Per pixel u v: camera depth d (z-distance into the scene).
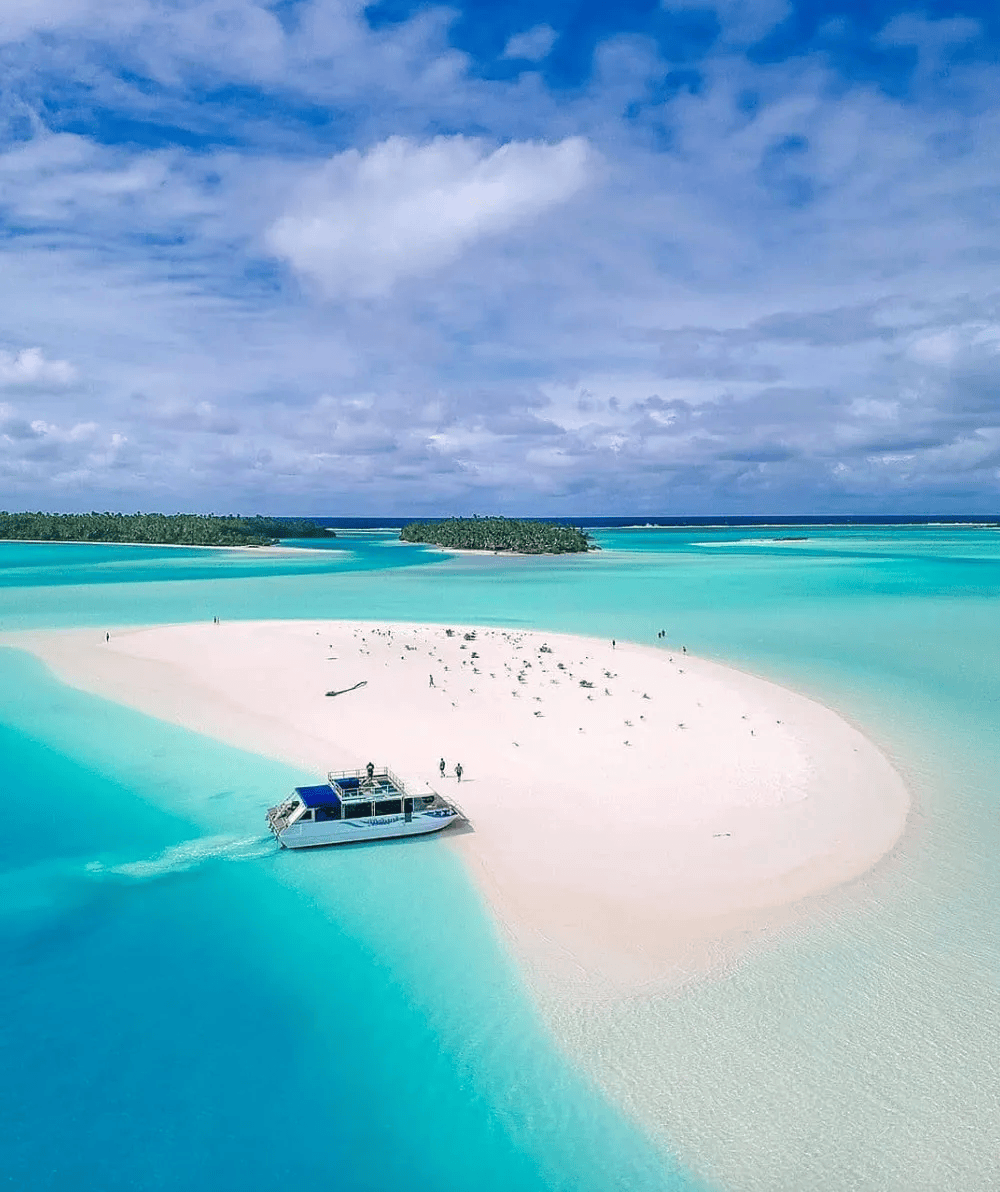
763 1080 24.25
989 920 32.09
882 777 46.94
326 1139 22.67
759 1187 21.00
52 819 42.06
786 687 67.94
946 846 38.28
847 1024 26.41
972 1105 23.23
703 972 29.06
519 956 30.30
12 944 31.30
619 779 46.62
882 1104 23.33
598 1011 27.33
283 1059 25.48
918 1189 20.84
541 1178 21.45
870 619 105.69
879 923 31.88
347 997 28.31
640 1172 21.55
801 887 34.56
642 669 73.06
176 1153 22.19
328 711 59.62
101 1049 25.89
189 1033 26.62
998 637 92.06
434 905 33.94
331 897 34.69
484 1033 26.50
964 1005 27.22
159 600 124.56
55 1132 22.75
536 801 43.59
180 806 43.69
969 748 52.22
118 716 59.19
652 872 35.94
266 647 78.56
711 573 177.25
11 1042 26.09
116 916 33.25
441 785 45.81
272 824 39.97
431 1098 24.03
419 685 65.94
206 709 60.69
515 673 70.31
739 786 45.50
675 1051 25.45
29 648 82.06
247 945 31.31
